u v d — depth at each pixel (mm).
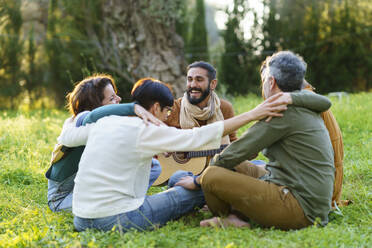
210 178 2947
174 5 9484
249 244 2574
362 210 3410
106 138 2883
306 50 14883
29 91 13570
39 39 14031
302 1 15094
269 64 3076
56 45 13680
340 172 3422
